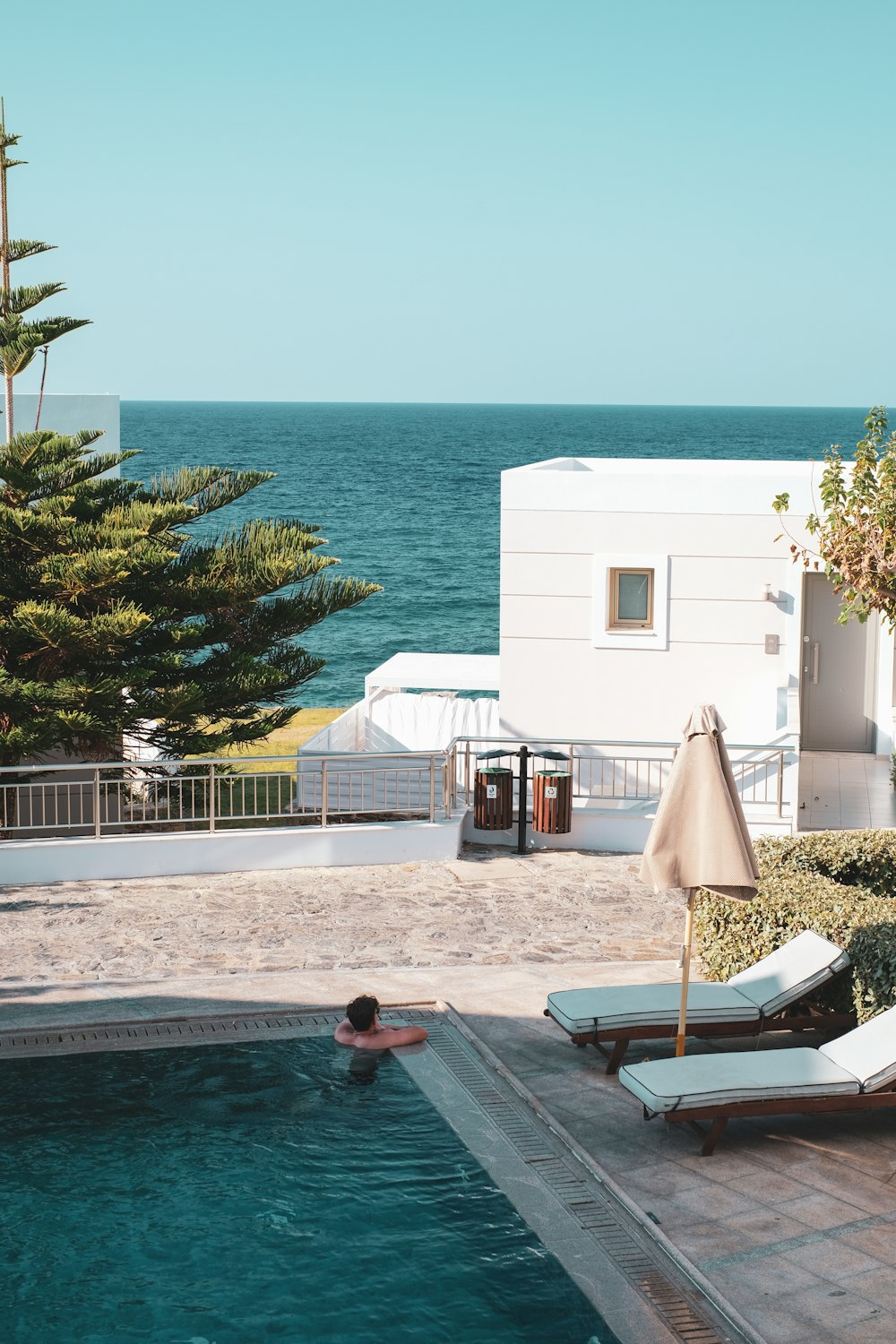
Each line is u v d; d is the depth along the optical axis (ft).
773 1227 22.35
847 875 37.70
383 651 195.72
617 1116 26.68
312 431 653.30
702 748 26.50
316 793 57.41
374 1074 29.01
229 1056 29.91
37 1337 19.48
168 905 42.09
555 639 53.36
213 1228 22.48
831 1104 24.95
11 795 58.54
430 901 42.63
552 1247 21.89
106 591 55.83
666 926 40.09
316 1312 20.11
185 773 60.54
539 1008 32.81
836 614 59.31
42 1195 23.58
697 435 636.89
